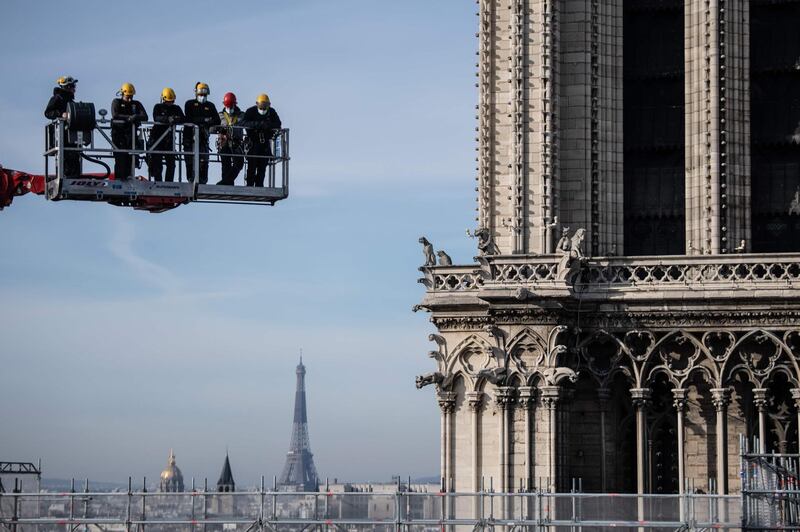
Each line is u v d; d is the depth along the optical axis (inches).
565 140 3294.8
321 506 2869.1
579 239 3196.4
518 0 3275.1
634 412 3250.5
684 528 2763.3
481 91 3292.3
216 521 2827.3
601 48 3307.1
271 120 2544.3
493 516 2903.5
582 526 2854.3
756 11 3353.8
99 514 2903.5
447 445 3250.5
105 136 2452.0
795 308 3132.4
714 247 3233.3
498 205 3277.6
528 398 3179.1
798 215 3312.0
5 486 3184.1
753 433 3193.9
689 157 3277.6
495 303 3186.5
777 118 3331.7
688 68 3287.4
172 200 2524.6
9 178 2746.1
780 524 2591.0
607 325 3213.6
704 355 3186.5
